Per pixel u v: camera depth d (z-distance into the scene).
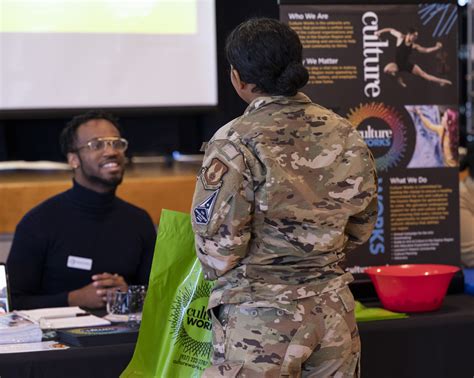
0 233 5.84
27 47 6.23
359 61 3.78
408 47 3.82
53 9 6.24
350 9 3.75
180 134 7.22
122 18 6.35
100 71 6.35
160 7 6.41
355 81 3.78
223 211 2.55
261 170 2.59
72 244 4.30
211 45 6.48
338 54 3.75
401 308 3.52
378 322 3.36
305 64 3.72
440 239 3.89
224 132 2.66
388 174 3.83
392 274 3.58
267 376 2.57
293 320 2.59
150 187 6.11
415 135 3.85
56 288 4.29
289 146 2.63
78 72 6.32
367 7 3.77
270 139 2.62
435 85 3.85
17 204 5.86
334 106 3.77
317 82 3.74
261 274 2.63
